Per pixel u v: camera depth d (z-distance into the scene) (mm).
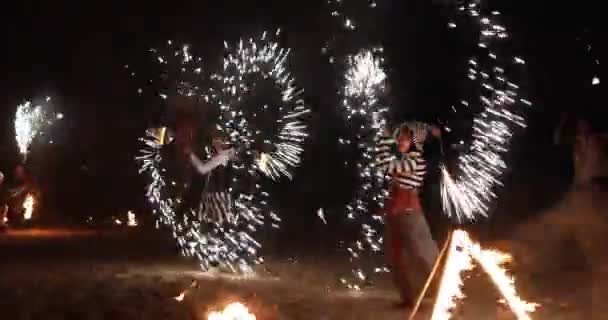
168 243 17938
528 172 20828
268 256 15352
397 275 9602
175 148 13102
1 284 11562
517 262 12961
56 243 18188
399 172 9570
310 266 13820
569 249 13625
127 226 23688
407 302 9602
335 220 21297
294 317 9039
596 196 13797
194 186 13086
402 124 9719
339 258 14992
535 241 14344
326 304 9875
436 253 9586
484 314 9094
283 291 10945
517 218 18344
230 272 13000
